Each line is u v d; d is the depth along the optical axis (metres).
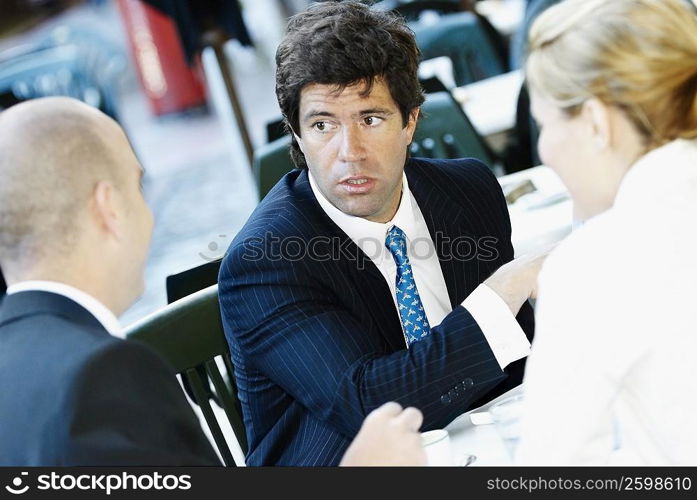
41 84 13.80
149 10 18.52
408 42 2.81
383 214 2.94
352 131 2.74
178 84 18.84
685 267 1.84
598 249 1.89
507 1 10.20
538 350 1.94
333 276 2.82
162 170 14.32
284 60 2.77
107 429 1.79
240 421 3.19
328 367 2.69
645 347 1.86
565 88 1.93
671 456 1.93
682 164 1.90
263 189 4.68
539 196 4.26
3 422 1.82
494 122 5.76
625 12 1.89
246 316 2.83
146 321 3.07
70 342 1.86
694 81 1.88
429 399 2.61
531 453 1.94
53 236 1.93
